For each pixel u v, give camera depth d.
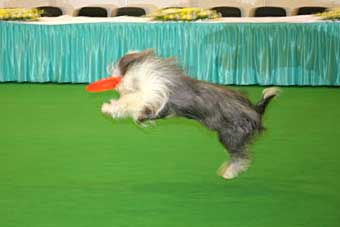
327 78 8.80
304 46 8.73
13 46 8.96
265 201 4.19
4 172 4.88
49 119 6.89
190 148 5.65
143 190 4.43
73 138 6.04
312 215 3.92
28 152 5.50
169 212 3.97
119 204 4.12
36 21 9.05
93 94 8.29
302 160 5.25
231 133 4.01
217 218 3.86
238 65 8.80
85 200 4.21
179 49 8.73
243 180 4.67
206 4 11.64
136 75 3.66
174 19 8.70
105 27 8.77
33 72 9.03
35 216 3.90
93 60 8.88
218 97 3.91
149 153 5.49
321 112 7.26
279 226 3.73
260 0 11.57
